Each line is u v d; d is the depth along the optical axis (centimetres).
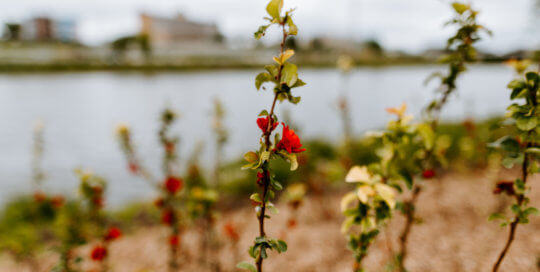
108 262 313
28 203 493
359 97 2270
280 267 277
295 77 101
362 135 712
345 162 506
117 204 589
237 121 1436
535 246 237
